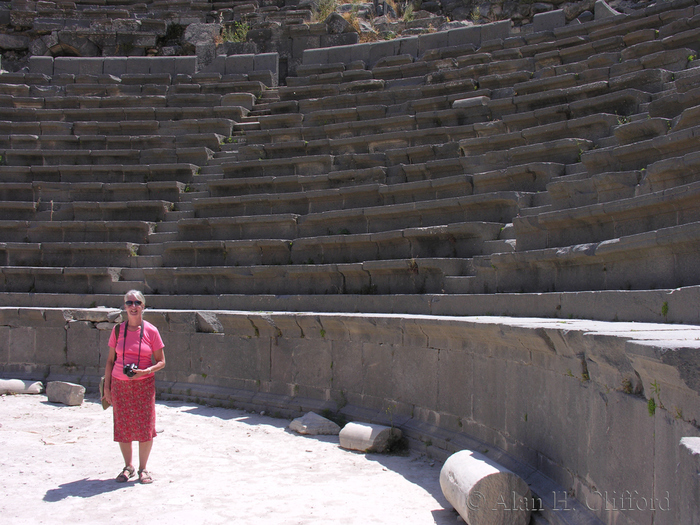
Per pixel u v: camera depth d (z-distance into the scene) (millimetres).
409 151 12797
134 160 16391
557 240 8414
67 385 11016
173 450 7852
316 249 12055
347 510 5586
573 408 4980
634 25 13094
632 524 3943
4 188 15750
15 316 12984
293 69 19656
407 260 10031
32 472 6836
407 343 8273
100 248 14031
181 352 11750
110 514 5480
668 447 3543
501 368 6441
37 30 22812
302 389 10000
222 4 23188
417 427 7875
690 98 8852
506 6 19250
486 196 10133
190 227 13875
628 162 8570
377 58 17484
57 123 17375
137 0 24125
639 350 3633
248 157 15242
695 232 5801
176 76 19109
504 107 12883
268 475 6738
